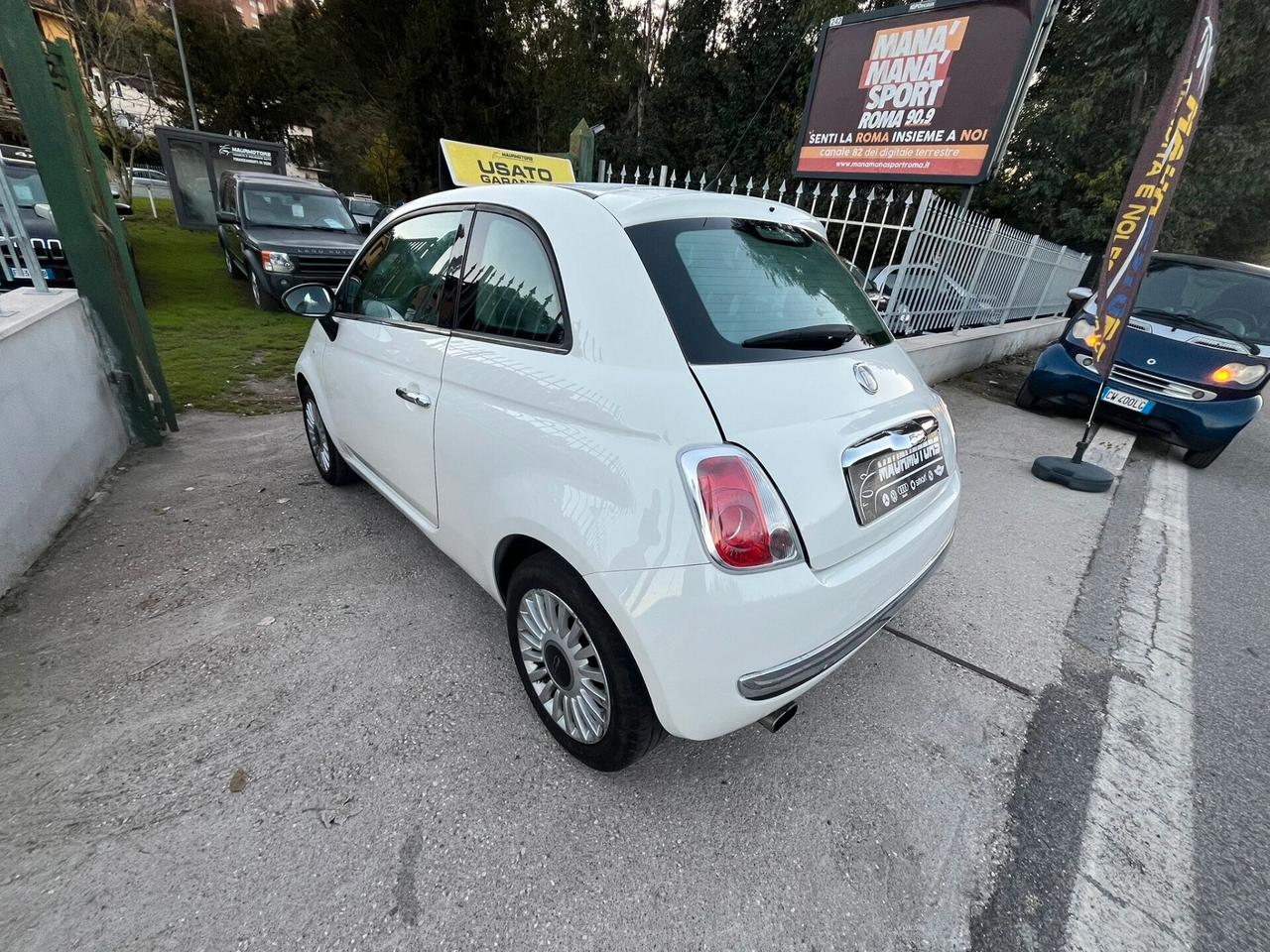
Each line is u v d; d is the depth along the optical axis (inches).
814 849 66.2
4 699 78.5
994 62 192.5
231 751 73.0
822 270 86.7
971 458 194.7
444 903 58.2
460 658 91.0
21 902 55.8
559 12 759.7
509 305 76.2
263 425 182.7
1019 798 74.1
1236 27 439.5
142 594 101.3
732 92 642.2
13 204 122.2
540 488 65.7
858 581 64.4
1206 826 71.8
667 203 72.0
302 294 106.8
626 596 57.5
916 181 220.8
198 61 928.3
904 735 82.8
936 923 59.5
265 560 112.9
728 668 57.0
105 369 146.9
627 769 75.1
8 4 116.3
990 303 320.5
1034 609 114.8
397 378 94.5
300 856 61.6
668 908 59.3
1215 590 126.6
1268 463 225.1
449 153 262.4
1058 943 58.4
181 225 597.9
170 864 60.0
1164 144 144.8
